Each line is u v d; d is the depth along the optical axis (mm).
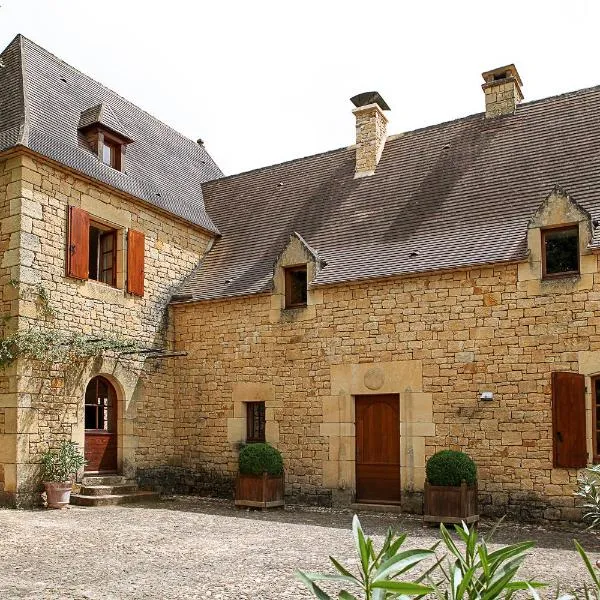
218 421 12328
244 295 12188
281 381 11703
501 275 10000
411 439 10398
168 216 13172
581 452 9055
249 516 9812
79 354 10914
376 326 10898
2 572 5941
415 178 12602
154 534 8023
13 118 11102
